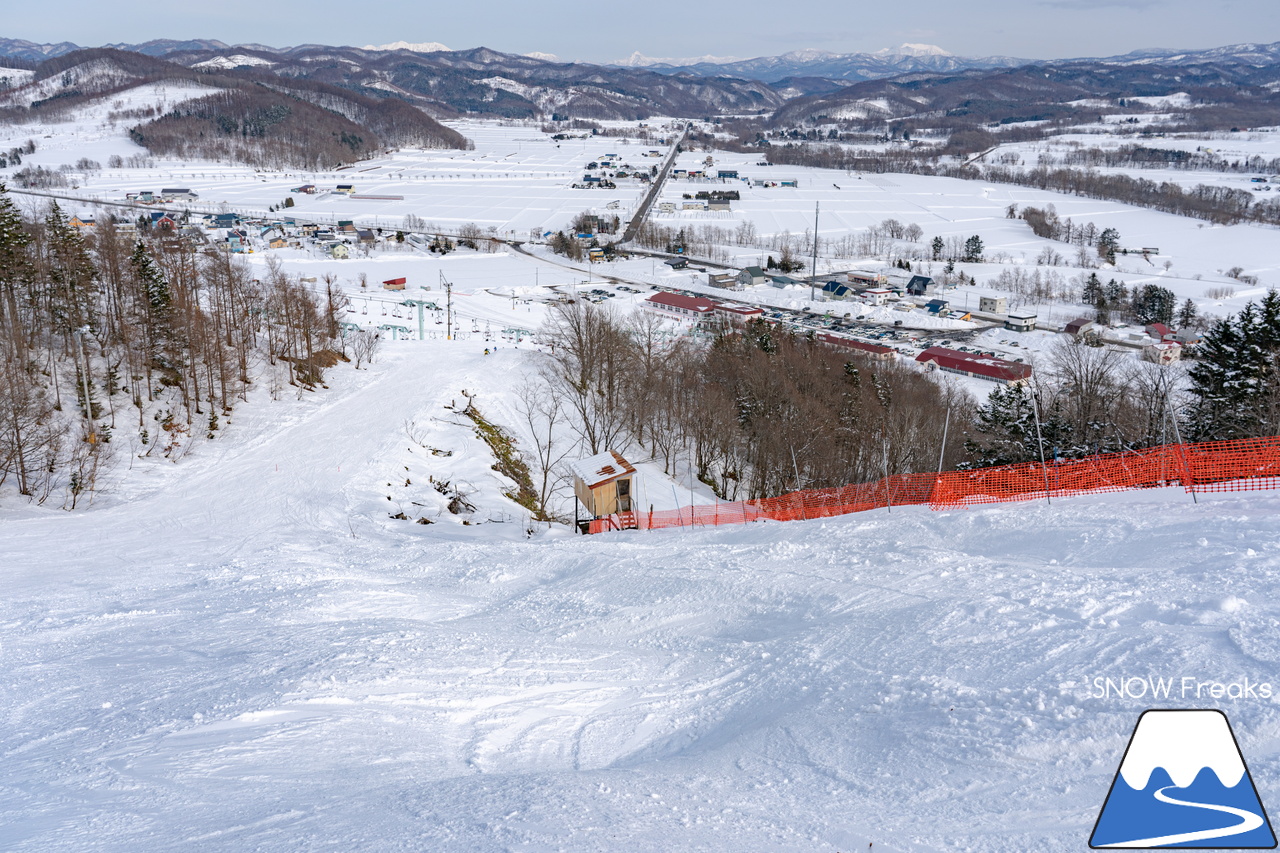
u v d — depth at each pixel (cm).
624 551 3108
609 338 7638
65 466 5197
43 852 1006
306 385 7569
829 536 2772
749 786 1124
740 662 1766
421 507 4994
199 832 1041
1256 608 1409
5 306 6712
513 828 977
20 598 2912
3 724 1598
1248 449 3044
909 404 6391
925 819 963
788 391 6347
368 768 1298
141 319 6725
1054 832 898
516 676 1773
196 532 4356
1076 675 1258
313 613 2500
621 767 1293
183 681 1803
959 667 1401
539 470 6125
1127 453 3344
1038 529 2330
